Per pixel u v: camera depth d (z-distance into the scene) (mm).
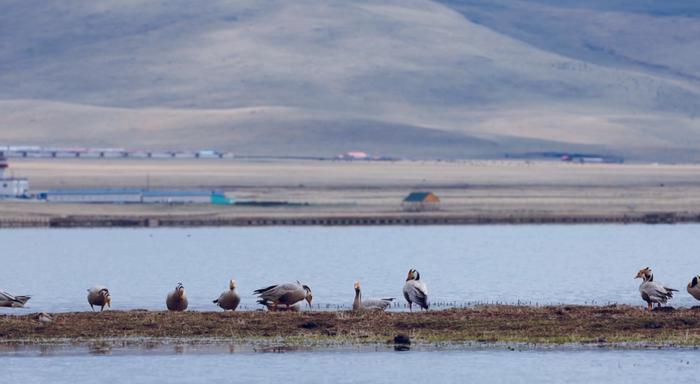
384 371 44812
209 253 119625
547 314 54844
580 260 105750
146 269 96688
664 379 43344
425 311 56438
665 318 53094
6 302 56469
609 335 50188
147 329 52188
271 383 43250
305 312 56188
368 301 57531
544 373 44250
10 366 45906
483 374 44375
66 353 48125
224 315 55094
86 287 78750
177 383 43312
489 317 54156
